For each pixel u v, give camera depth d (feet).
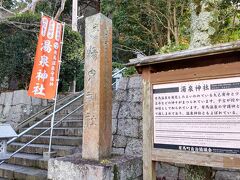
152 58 7.39
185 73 6.99
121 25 31.53
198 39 7.89
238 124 6.03
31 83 16.25
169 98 7.21
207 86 6.59
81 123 18.88
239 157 5.91
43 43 17.04
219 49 6.25
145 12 30.71
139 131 13.37
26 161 14.82
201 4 7.97
